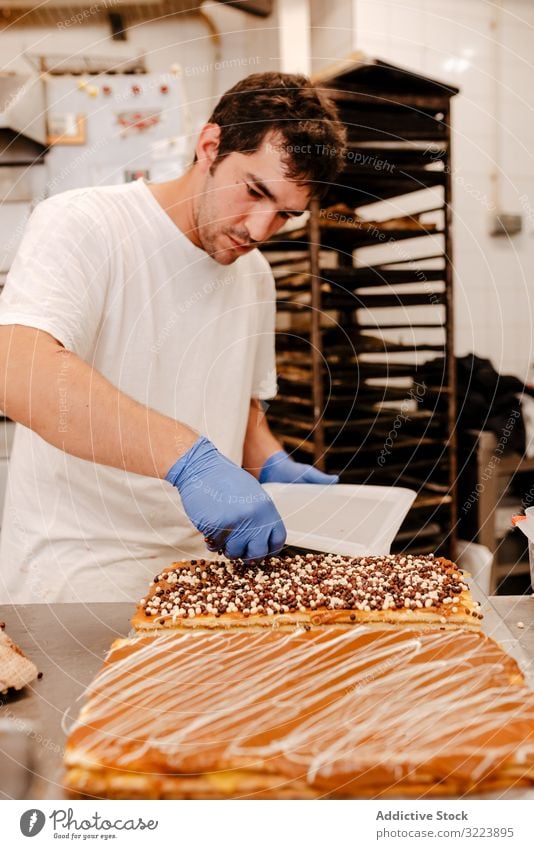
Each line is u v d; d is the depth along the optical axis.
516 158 3.44
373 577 1.39
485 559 2.57
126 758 0.82
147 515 1.63
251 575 1.42
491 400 2.77
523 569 2.96
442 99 2.47
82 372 1.23
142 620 1.23
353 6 2.97
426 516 2.55
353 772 0.81
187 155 2.56
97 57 2.84
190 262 1.61
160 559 1.66
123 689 0.98
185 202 1.55
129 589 1.61
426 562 1.50
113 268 1.50
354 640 1.13
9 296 1.34
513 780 0.82
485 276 3.48
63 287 1.35
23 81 2.43
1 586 1.67
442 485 2.61
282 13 2.92
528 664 1.10
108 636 1.21
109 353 1.56
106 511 1.61
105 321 1.54
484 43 3.27
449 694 0.96
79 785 0.82
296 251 2.76
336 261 2.87
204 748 0.84
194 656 1.09
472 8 3.19
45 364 1.22
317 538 1.57
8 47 2.80
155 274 1.59
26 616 1.29
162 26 2.92
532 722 0.89
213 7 2.91
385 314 3.09
